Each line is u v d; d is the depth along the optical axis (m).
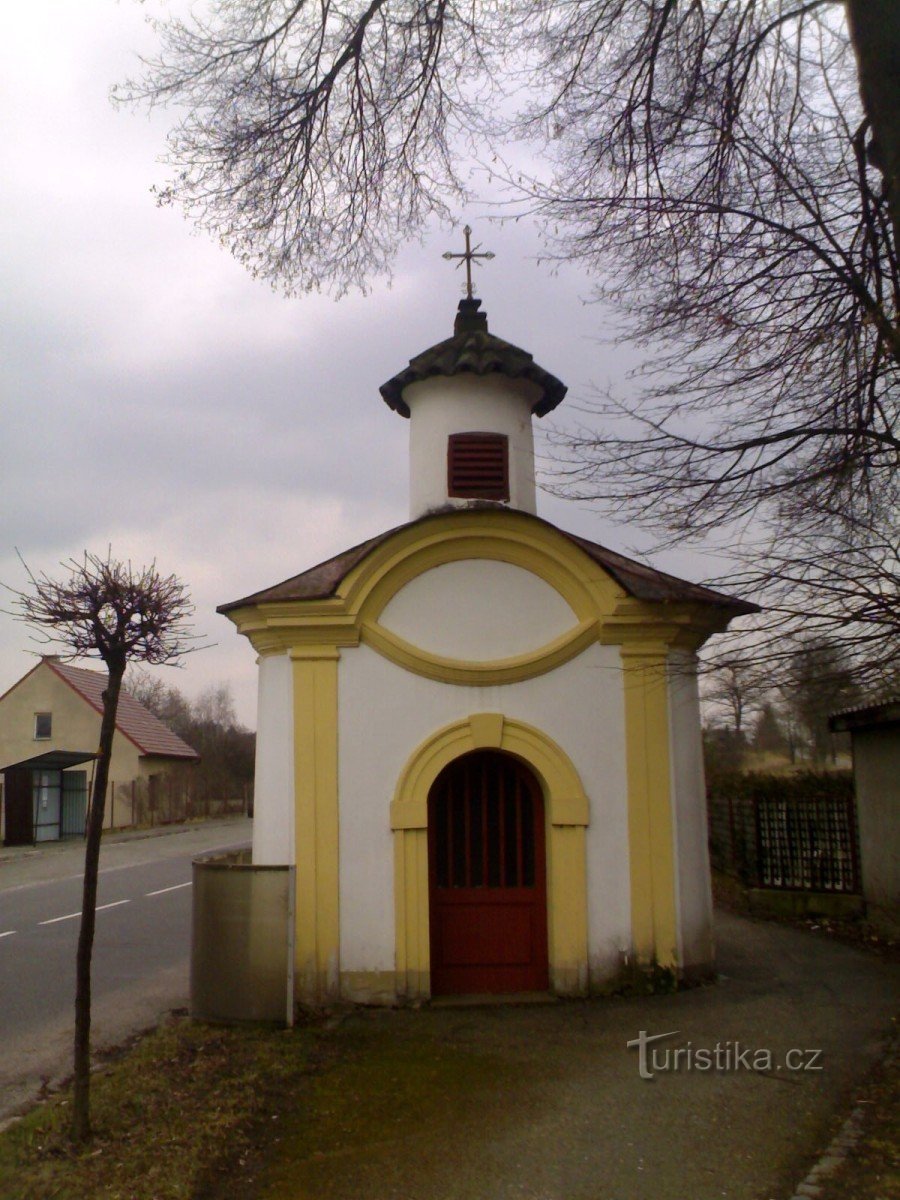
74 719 43.28
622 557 11.38
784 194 7.96
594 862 9.65
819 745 20.86
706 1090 6.87
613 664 9.92
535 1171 5.72
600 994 9.49
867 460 7.62
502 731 9.71
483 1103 6.82
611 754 9.80
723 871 18.80
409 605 9.91
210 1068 7.64
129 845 33.16
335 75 8.80
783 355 7.92
